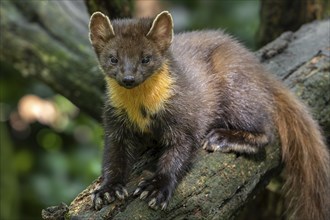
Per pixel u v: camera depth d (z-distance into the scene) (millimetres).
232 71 11266
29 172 18203
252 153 10562
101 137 14711
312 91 12000
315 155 11445
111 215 9305
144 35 10531
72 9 14508
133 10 14141
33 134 18953
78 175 17609
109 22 10539
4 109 18844
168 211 9547
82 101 14031
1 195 16969
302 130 11484
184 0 19438
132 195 9578
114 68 10438
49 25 14211
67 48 13992
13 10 14453
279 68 12406
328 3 14438
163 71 10547
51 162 17734
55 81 14117
